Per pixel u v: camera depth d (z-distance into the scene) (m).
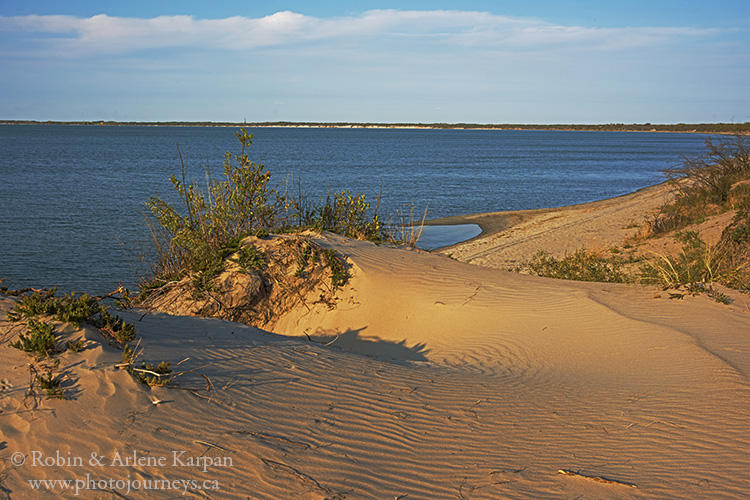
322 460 3.70
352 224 11.77
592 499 3.44
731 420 4.43
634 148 118.38
